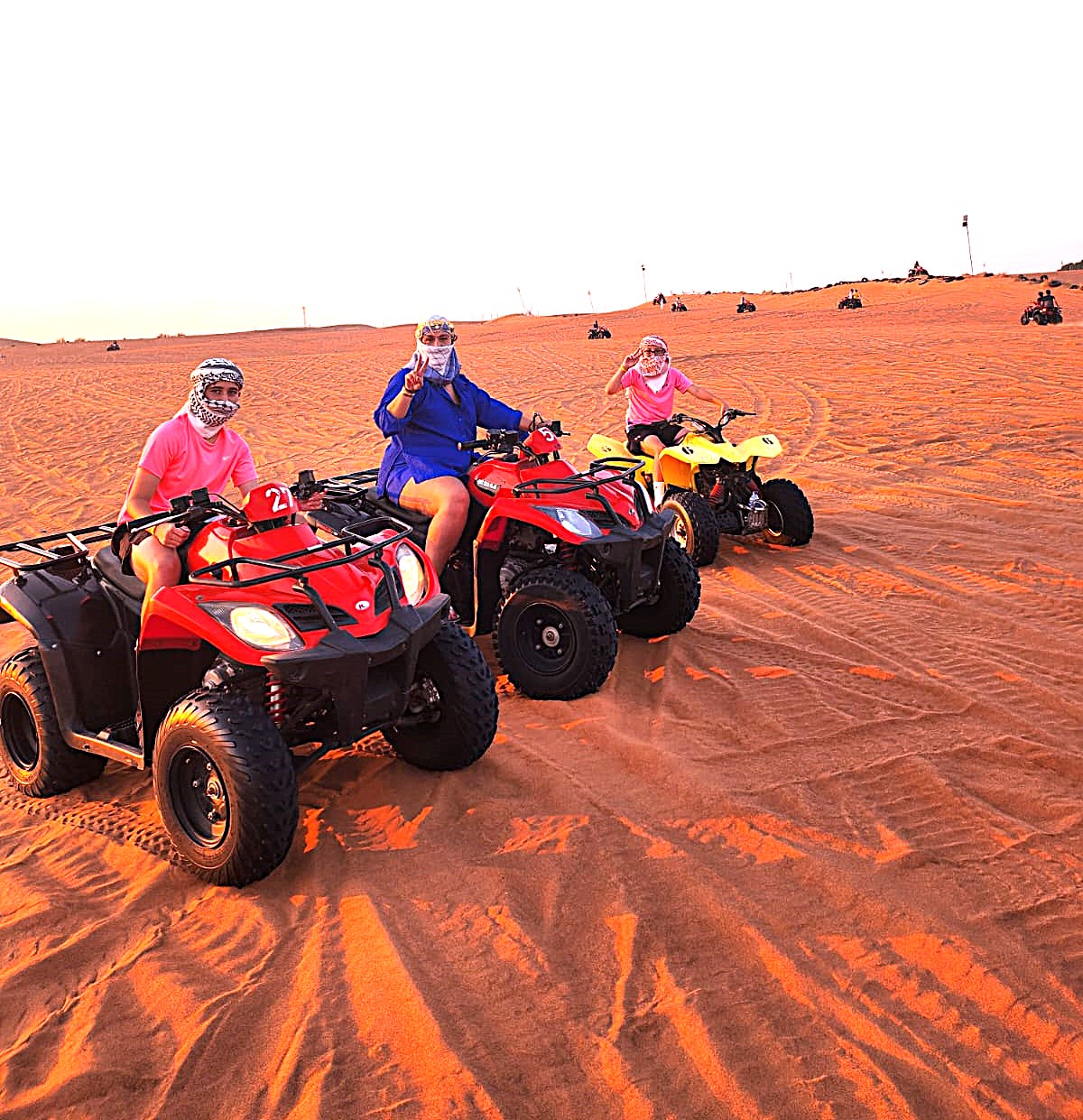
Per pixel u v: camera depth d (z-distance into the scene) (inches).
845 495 414.3
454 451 235.1
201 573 162.2
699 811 164.2
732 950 129.8
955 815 161.5
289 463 562.9
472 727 174.9
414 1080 109.7
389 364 1221.1
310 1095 108.2
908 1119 102.6
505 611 216.8
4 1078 114.5
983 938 130.3
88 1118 107.5
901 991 121.6
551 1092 107.8
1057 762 178.1
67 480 542.6
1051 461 445.7
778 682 219.6
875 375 783.7
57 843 168.6
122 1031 120.6
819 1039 114.1
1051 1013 117.1
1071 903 137.3
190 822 154.0
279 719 165.5
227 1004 123.5
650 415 347.3
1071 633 243.8
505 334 2267.5
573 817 163.8
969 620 256.5
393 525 232.2
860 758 181.8
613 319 2613.2
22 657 188.1
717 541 313.9
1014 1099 105.0
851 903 138.1
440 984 125.3
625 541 218.4
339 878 151.1
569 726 201.2
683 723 199.9
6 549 192.9
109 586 181.3
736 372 883.4
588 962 128.9
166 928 141.9
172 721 150.3
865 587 290.2
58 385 1186.0
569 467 228.2
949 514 369.4
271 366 1302.9
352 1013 120.8
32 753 192.4
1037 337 981.2
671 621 245.8
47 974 133.0
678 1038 114.8
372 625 157.3
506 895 143.2
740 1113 104.2
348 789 178.9
